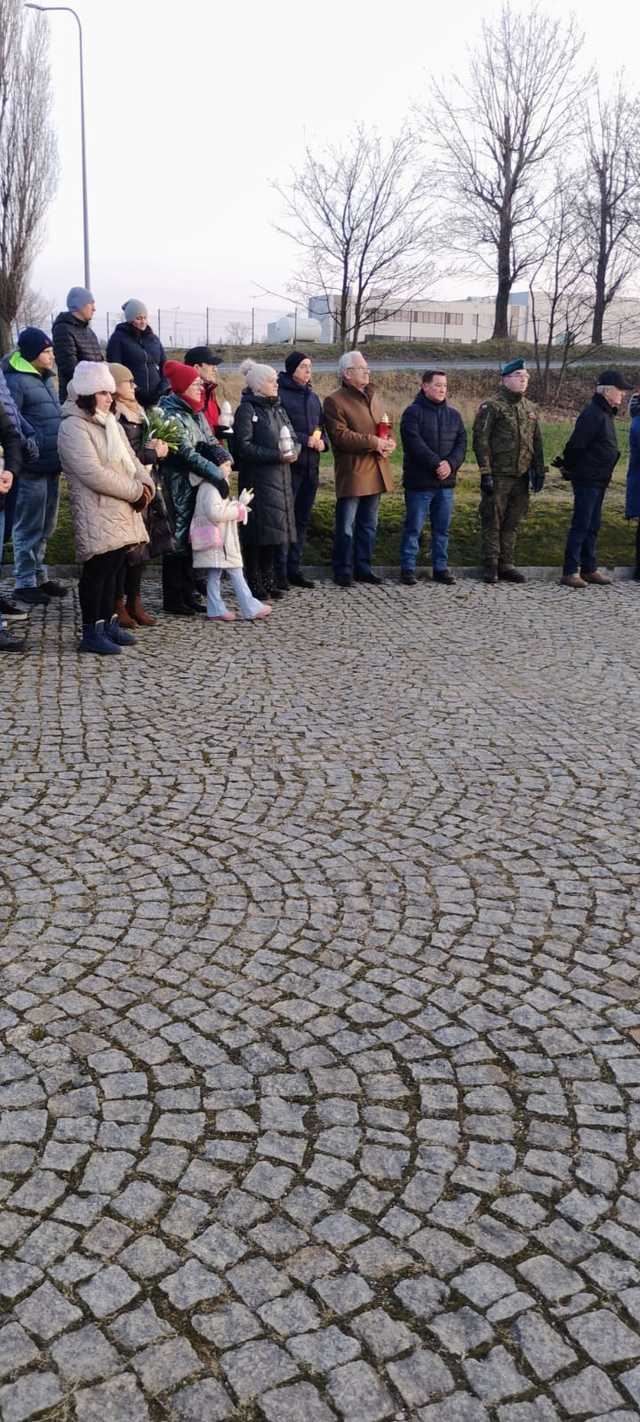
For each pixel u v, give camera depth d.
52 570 9.49
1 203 30.12
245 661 6.91
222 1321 2.04
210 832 4.24
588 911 3.71
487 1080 2.77
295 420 9.12
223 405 9.17
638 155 30.52
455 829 4.38
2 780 4.70
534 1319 2.07
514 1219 2.31
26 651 6.87
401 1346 2.00
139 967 3.23
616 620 8.70
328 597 9.19
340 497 9.47
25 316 37.50
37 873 3.83
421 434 9.66
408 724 5.75
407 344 35.62
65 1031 2.91
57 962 3.25
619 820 4.54
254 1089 2.70
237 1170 2.42
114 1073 2.74
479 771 5.07
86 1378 1.92
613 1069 2.83
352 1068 2.79
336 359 34.00
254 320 42.03
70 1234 2.23
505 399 9.92
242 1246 2.21
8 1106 2.61
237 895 3.72
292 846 4.14
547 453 17.31
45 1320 2.03
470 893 3.81
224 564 7.88
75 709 5.73
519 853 4.17
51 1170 2.40
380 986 3.18
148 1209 2.30
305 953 3.35
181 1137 2.52
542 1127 2.60
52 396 7.96
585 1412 1.89
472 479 13.94
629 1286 2.15
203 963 3.27
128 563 7.20
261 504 8.42
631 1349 2.02
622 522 12.55
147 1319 2.04
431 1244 2.23
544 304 36.59
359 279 29.80
